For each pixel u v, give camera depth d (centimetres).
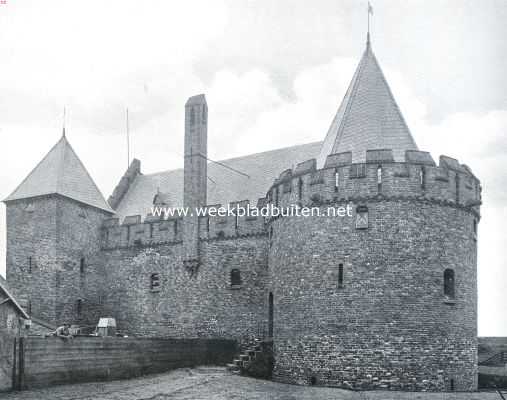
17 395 2225
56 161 4644
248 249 3947
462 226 3086
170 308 4225
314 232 3102
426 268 2941
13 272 4475
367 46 3684
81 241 4531
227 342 3747
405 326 2873
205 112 4322
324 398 2469
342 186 3052
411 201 2977
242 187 4459
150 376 3017
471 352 3034
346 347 2909
